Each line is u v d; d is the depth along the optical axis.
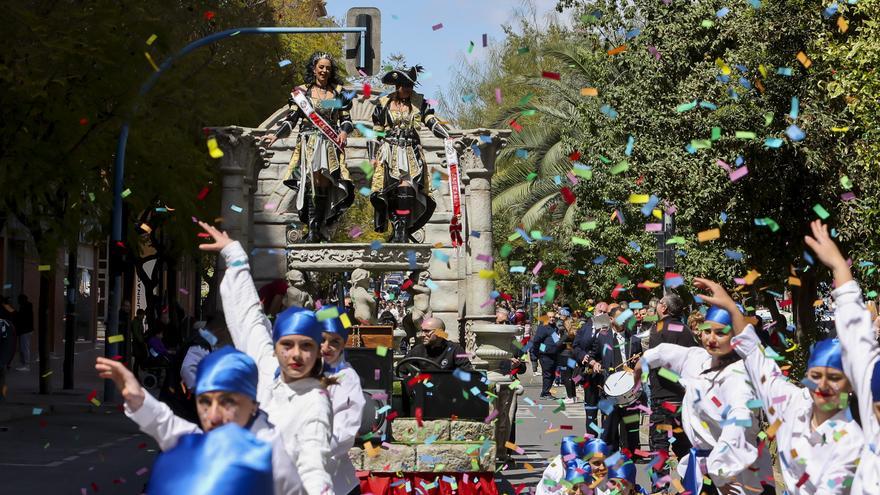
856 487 8.70
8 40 30.86
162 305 75.81
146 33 33.91
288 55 56.84
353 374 10.41
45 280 45.41
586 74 60.81
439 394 16.62
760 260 34.31
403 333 24.95
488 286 25.78
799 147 31.00
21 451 28.77
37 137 34.06
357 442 15.67
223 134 26.86
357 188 28.16
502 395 22.58
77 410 40.41
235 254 10.23
